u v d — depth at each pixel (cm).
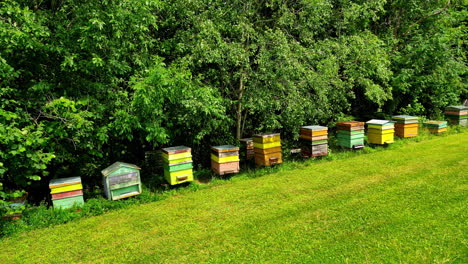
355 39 870
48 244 444
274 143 758
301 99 781
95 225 505
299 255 370
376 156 862
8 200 534
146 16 609
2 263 397
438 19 1235
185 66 672
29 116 551
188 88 659
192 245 419
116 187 586
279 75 750
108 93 617
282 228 448
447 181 596
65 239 457
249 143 809
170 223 498
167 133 691
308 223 459
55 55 583
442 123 1138
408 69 1103
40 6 636
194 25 725
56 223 514
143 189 658
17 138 483
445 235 386
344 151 926
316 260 356
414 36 1198
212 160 744
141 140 738
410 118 1049
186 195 638
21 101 548
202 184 705
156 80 579
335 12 938
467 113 1295
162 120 693
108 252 414
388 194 550
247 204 560
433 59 1148
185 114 686
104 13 568
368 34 962
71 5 580
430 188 561
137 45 656
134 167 604
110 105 623
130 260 390
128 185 601
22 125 560
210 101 666
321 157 866
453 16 1229
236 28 748
